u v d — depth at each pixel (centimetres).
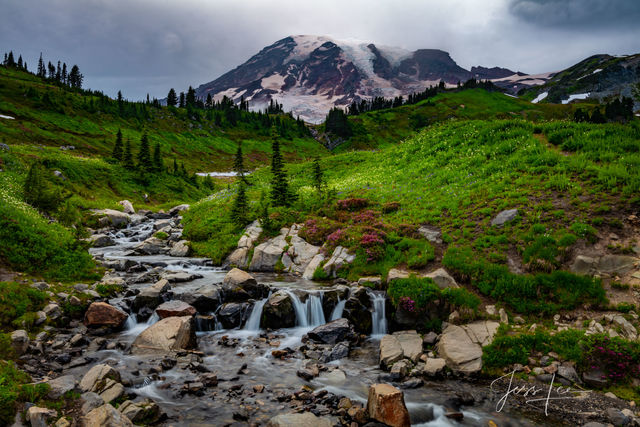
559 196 2014
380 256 2155
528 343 1273
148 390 1067
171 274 2244
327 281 2144
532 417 983
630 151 2253
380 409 920
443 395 1092
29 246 1991
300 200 3409
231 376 1183
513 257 1752
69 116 15488
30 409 827
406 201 2812
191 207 4488
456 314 1521
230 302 1797
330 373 1227
